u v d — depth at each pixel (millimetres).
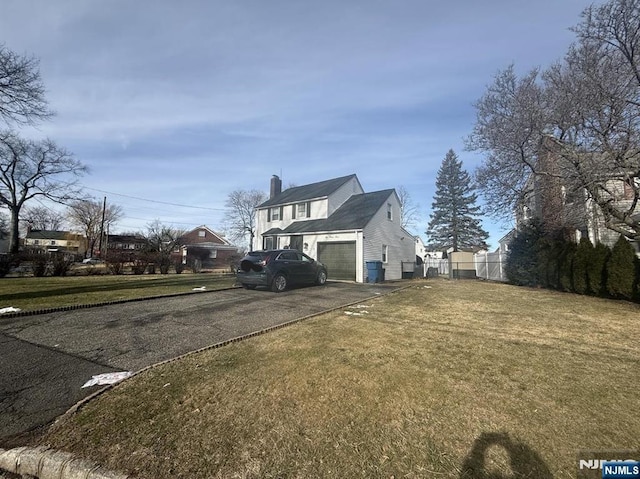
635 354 4320
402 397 3104
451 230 41438
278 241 21969
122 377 3752
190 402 3092
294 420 2752
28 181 29938
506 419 2691
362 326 5859
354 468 2158
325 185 24297
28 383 3643
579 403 2947
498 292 11211
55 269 17656
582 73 9180
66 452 2406
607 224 10086
